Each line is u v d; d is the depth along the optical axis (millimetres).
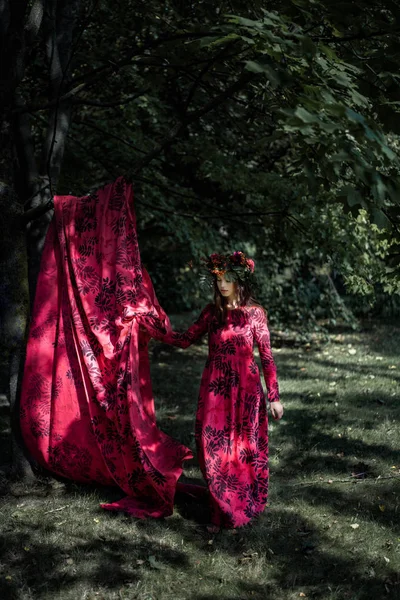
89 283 4078
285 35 3021
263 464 3883
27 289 4352
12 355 4273
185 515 3912
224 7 4574
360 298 9555
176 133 4188
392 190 2596
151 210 7363
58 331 4113
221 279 3789
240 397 3768
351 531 3668
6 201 4199
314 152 3221
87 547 3512
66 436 4117
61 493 4180
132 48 5402
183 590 3135
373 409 6043
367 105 2781
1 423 5633
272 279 9242
